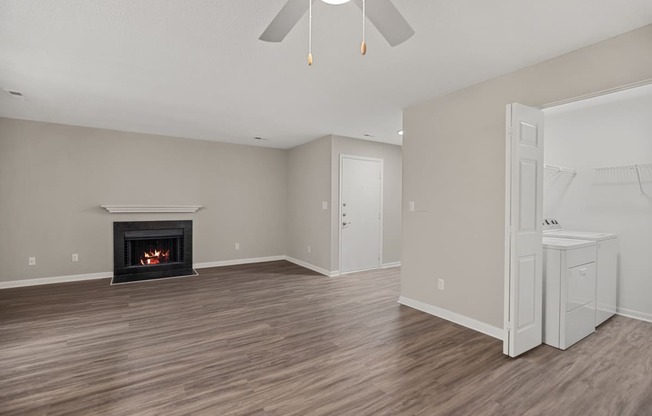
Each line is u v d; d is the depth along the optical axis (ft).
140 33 7.18
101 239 16.65
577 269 9.36
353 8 6.22
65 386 7.01
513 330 8.29
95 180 16.47
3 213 14.56
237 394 6.78
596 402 6.56
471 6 6.14
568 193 13.73
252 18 6.57
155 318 11.19
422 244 12.01
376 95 11.22
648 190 11.68
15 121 14.70
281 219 22.36
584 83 7.77
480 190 10.02
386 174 19.95
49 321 10.78
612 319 11.44
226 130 16.79
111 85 10.40
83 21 6.68
